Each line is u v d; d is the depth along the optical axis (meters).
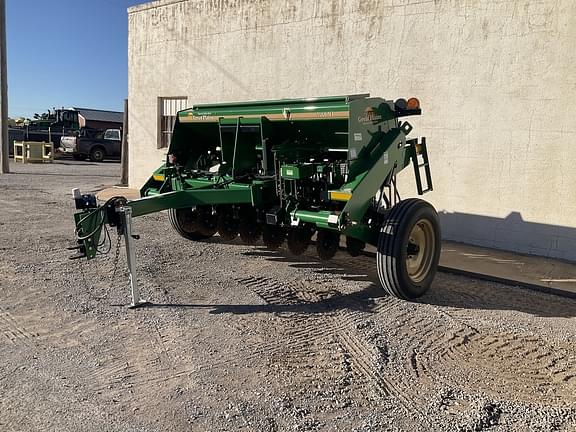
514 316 5.18
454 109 8.22
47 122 33.56
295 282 6.04
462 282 6.38
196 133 7.47
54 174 19.38
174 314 4.90
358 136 5.55
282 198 5.94
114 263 6.48
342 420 3.24
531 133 7.53
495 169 7.90
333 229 5.46
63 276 5.98
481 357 4.22
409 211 5.36
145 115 13.69
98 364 3.88
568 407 3.47
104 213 4.93
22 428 3.07
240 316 4.91
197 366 3.88
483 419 3.28
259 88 10.93
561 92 7.23
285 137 6.48
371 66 9.09
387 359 4.11
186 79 12.52
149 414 3.24
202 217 7.52
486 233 8.06
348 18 9.31
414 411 3.36
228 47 11.43
